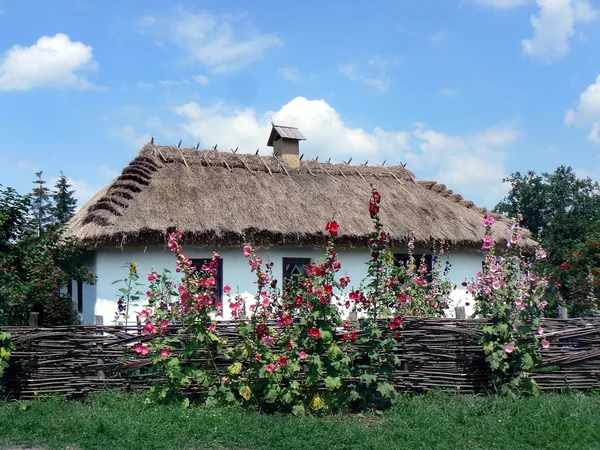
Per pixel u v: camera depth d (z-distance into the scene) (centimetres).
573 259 1206
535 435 557
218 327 699
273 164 1505
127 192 1182
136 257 1134
